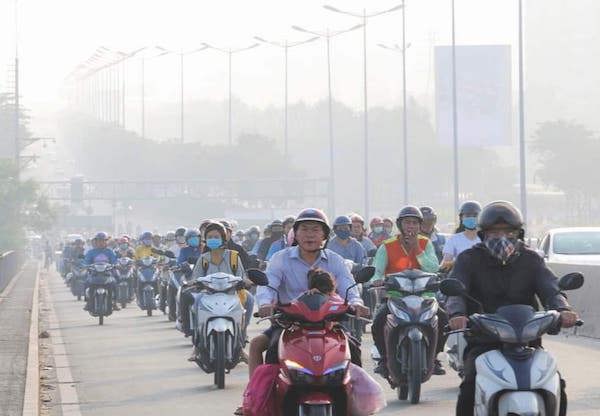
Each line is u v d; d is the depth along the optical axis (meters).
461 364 29.94
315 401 19.14
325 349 19.48
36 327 54.09
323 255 21.78
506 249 18.83
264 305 20.81
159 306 69.81
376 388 20.16
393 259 31.02
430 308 29.69
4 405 28.39
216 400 31.25
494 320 17.92
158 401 31.27
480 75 185.62
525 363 17.56
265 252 55.62
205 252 36.97
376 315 30.69
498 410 17.55
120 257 83.88
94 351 46.25
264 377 20.08
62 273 139.25
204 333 33.94
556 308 18.59
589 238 61.56
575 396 30.09
